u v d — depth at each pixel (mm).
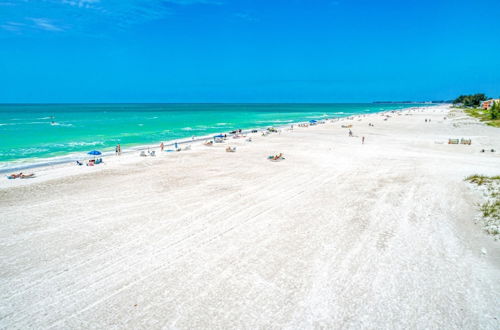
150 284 9789
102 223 14367
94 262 11031
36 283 9812
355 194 18047
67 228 13812
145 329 7918
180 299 9070
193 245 12281
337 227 13711
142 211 15852
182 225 14141
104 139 44531
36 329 7941
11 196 18141
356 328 7930
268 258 11258
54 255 11492
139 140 44094
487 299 8852
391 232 13086
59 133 50188
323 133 49781
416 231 13086
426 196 17203
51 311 8594
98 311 8586
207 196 18156
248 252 11695
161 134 51406
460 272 10141
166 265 10859
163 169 25000
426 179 20609
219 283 9820
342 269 10484
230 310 8594
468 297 8977
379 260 10984
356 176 22062
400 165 25281
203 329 7910
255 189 19469
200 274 10320
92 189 19562
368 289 9430
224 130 59094
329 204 16531
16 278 10062
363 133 49438
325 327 7965
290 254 11508
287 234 13133
